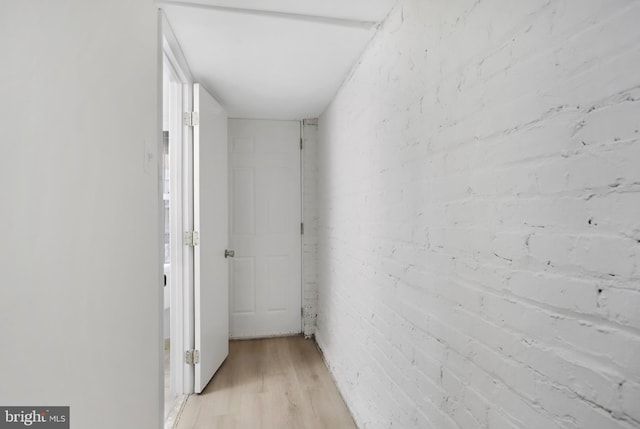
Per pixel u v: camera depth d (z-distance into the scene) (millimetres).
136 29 1172
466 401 1000
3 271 568
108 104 951
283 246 3326
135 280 1167
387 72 1580
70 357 763
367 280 1859
